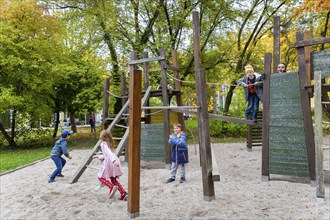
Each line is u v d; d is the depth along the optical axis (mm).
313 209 4672
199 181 6820
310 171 6156
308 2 13758
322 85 5832
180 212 4820
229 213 4648
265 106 6734
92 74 15836
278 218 4383
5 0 14898
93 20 14773
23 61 14203
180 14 16828
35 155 12945
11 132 17562
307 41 6117
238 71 18719
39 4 15633
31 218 4957
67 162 10484
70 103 19172
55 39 16219
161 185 6641
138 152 4816
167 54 15484
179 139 6727
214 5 16906
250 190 5902
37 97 15758
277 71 6945
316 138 5254
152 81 15469
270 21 19016
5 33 14367
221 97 28344
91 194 6172
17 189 6984
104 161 5781
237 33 20172
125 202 5535
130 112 4836
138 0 15742
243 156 10703
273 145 6605
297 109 6344
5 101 13883
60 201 5746
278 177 7109
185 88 18859
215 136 18562
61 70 15375
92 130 27484
